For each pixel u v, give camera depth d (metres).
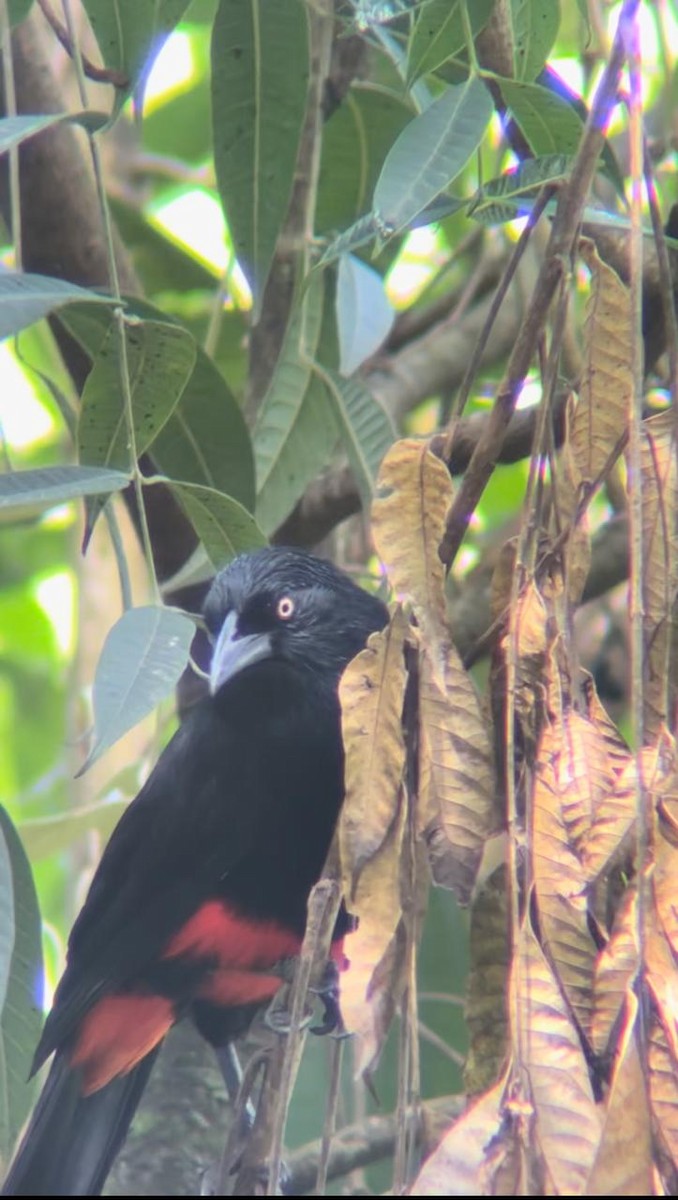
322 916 5.65
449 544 6.02
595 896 5.80
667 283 5.97
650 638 5.68
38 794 13.94
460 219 14.24
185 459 8.98
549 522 6.12
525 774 5.77
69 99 12.62
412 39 6.88
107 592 12.55
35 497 6.42
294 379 9.79
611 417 5.96
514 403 5.91
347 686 5.77
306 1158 9.03
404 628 5.82
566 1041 4.95
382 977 5.46
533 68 7.43
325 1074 10.20
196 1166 10.01
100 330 8.16
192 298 14.18
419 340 13.59
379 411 9.14
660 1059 4.87
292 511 10.89
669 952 5.04
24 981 6.74
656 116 12.20
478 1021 5.89
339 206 10.71
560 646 5.74
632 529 5.23
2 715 16.73
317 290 10.09
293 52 7.91
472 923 5.97
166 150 15.26
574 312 8.91
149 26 7.18
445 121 6.24
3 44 7.23
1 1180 7.66
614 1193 4.63
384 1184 10.23
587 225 7.69
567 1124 4.83
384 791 5.67
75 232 9.70
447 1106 8.74
